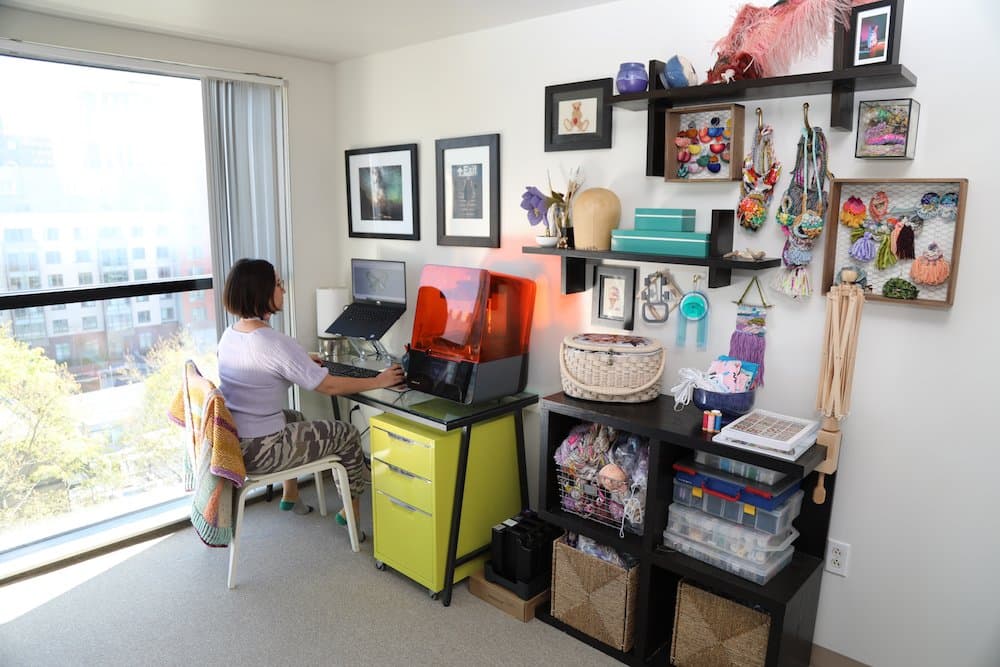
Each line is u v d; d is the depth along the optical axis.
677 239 2.18
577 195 2.63
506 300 2.67
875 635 2.11
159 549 2.99
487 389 2.62
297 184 3.50
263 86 3.31
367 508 3.40
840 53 1.79
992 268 1.79
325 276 3.71
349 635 2.39
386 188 3.39
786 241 2.10
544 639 2.39
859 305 1.91
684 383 2.24
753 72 1.99
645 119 2.41
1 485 2.83
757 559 2.00
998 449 1.84
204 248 3.30
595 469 2.34
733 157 2.11
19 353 2.80
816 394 2.13
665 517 2.18
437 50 3.04
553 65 2.64
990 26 1.73
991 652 1.92
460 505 2.53
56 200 2.81
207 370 3.38
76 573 2.79
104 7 2.53
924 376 1.93
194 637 2.38
